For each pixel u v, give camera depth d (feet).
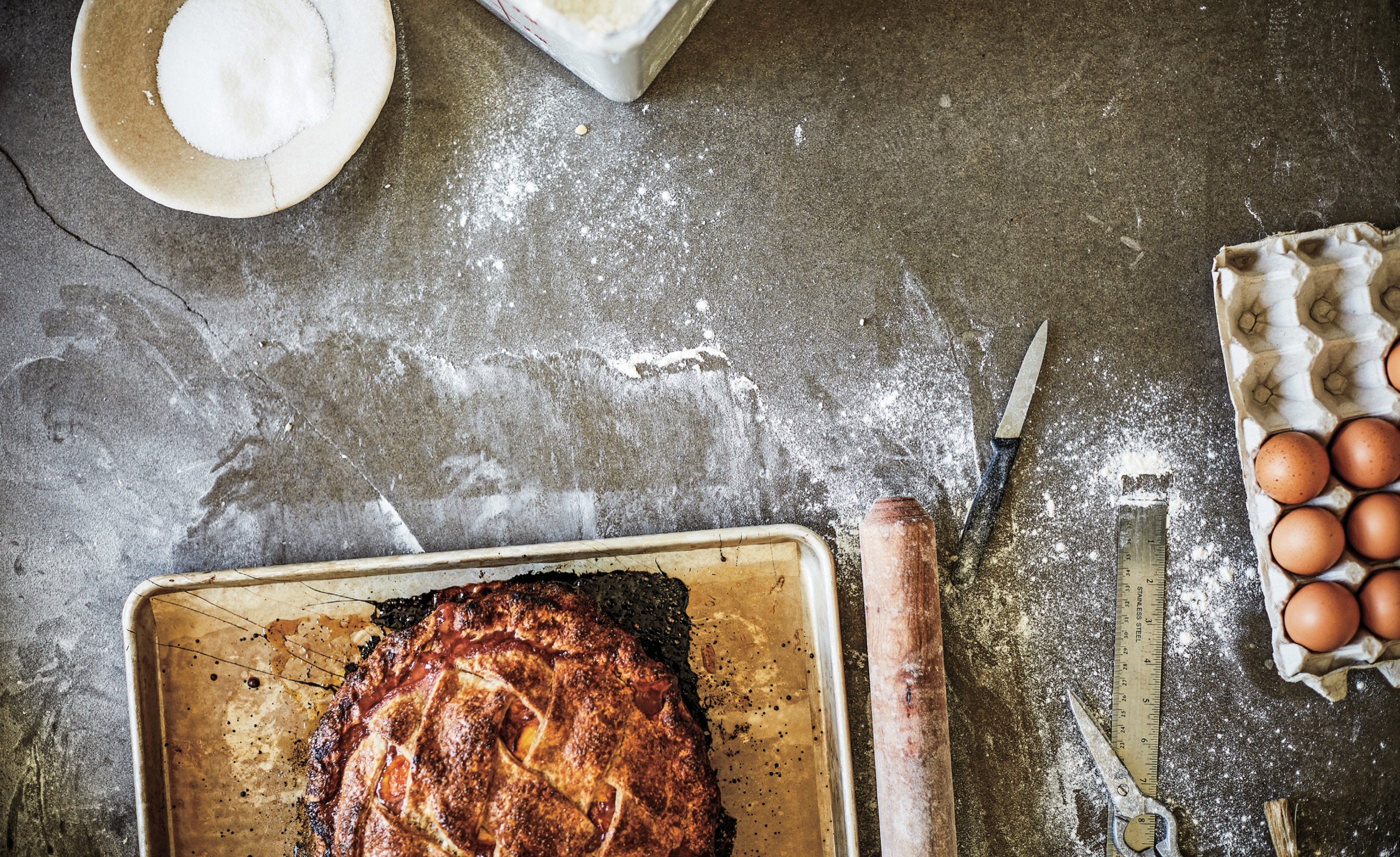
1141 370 3.76
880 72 3.76
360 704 3.41
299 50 3.63
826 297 3.76
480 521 3.75
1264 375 3.69
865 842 3.74
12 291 3.74
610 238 3.77
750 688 3.67
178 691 3.62
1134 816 3.70
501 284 3.76
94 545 3.74
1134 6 3.76
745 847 3.65
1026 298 3.76
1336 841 3.75
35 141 3.74
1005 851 3.74
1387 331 3.61
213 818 3.61
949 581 3.75
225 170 3.63
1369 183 3.75
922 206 3.76
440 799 3.26
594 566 3.68
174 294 3.75
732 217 3.76
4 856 3.73
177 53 3.62
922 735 3.47
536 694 3.33
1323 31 3.76
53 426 3.74
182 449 3.75
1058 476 3.76
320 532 3.74
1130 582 3.74
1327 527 3.55
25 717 3.74
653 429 3.76
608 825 3.30
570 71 3.75
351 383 3.75
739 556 3.67
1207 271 3.77
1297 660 3.62
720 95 3.76
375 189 3.75
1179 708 3.76
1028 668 3.75
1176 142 3.76
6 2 3.73
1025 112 3.76
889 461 3.76
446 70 3.75
